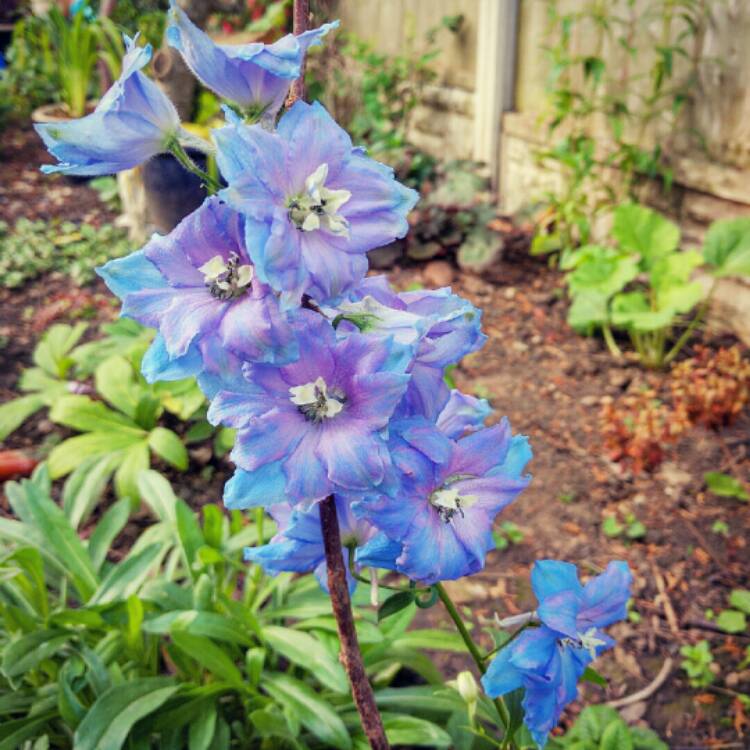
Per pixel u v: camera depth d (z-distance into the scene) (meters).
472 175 1.31
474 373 1.01
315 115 0.25
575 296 1.14
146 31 1.59
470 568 0.30
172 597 0.55
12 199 1.50
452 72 1.47
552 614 0.32
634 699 0.63
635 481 0.83
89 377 0.96
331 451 0.26
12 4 2.30
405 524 0.28
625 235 1.03
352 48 1.65
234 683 0.49
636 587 0.72
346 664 0.33
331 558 0.31
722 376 0.94
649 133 1.13
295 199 0.25
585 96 1.21
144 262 0.27
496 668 0.33
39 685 0.54
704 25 1.03
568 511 0.80
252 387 0.26
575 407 0.94
